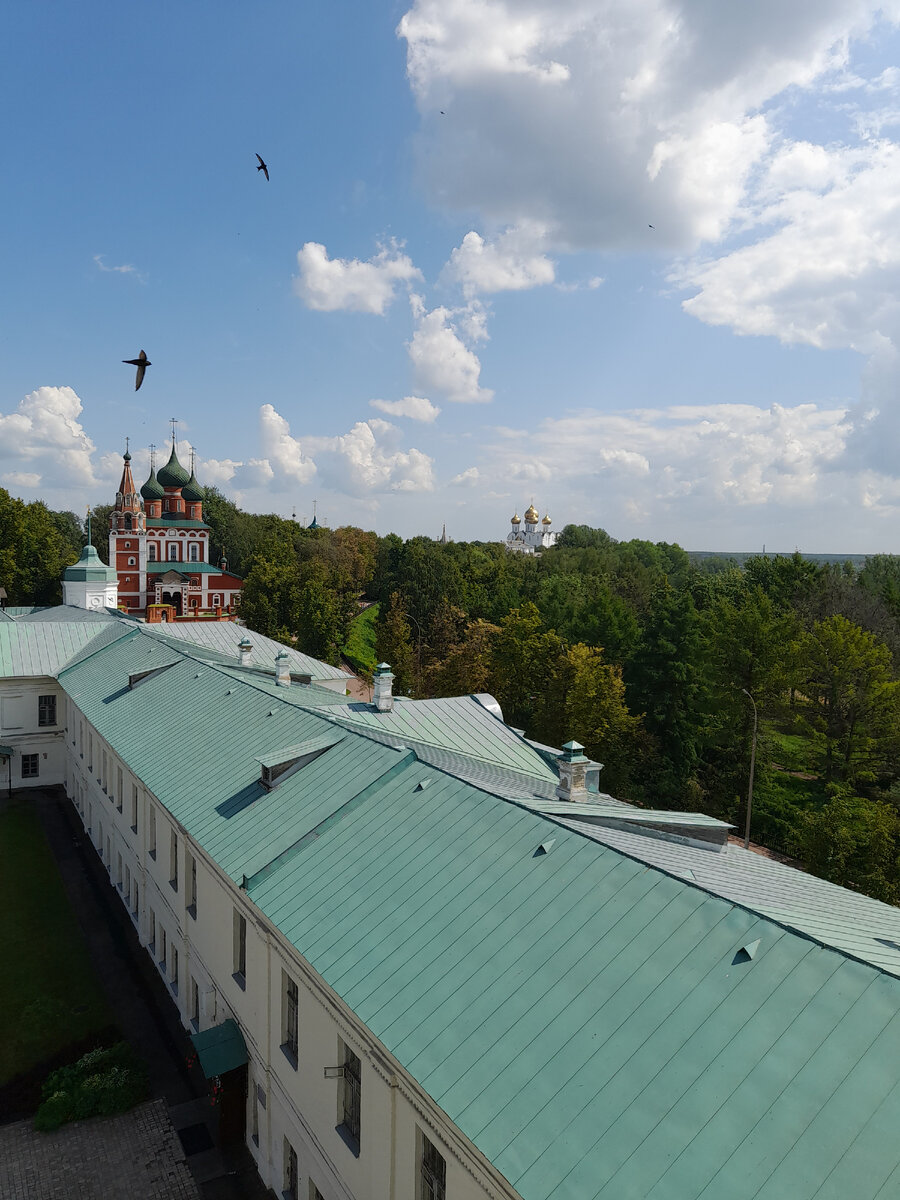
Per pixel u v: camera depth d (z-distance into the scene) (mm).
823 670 59812
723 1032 11477
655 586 110500
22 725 50031
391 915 16531
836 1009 11211
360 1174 15516
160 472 120875
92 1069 24562
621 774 51906
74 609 66062
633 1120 10766
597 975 13188
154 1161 21516
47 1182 20828
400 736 28953
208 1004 24141
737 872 18250
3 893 36000
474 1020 13289
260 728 28250
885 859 36125
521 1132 11172
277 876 19312
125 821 34031
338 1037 16234
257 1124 21297
